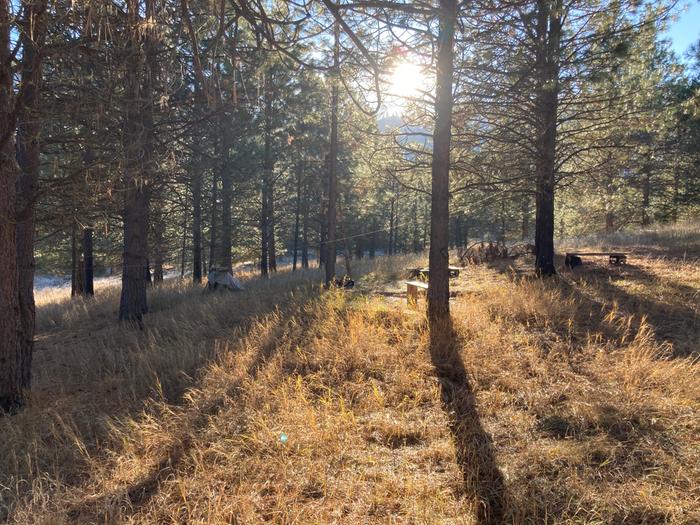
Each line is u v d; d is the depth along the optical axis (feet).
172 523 10.68
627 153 33.30
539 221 34.68
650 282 28.76
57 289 99.71
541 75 26.96
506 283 32.83
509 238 111.24
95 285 103.91
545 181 31.81
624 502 10.28
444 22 11.10
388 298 32.76
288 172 81.61
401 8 10.23
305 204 85.40
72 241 61.98
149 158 20.98
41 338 37.19
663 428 13.15
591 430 13.37
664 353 18.42
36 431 16.53
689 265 32.55
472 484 11.28
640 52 30.76
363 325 22.40
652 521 9.78
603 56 29.50
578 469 11.60
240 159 57.31
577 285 30.17
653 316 22.84
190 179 39.09
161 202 42.70
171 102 24.86
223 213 62.85
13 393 18.84
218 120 34.37
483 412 14.80
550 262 34.42
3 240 18.30
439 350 19.39
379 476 12.00
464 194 37.09
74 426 15.83
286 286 45.29
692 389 15.06
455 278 38.86
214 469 12.82
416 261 53.72
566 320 22.88
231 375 18.85
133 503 11.70
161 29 9.99
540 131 31.37
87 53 14.65
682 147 53.36
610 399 14.85
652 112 31.35
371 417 14.94
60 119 18.61
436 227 23.30
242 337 24.52
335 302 28.27
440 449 12.87
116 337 31.48
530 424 13.88
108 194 19.15
